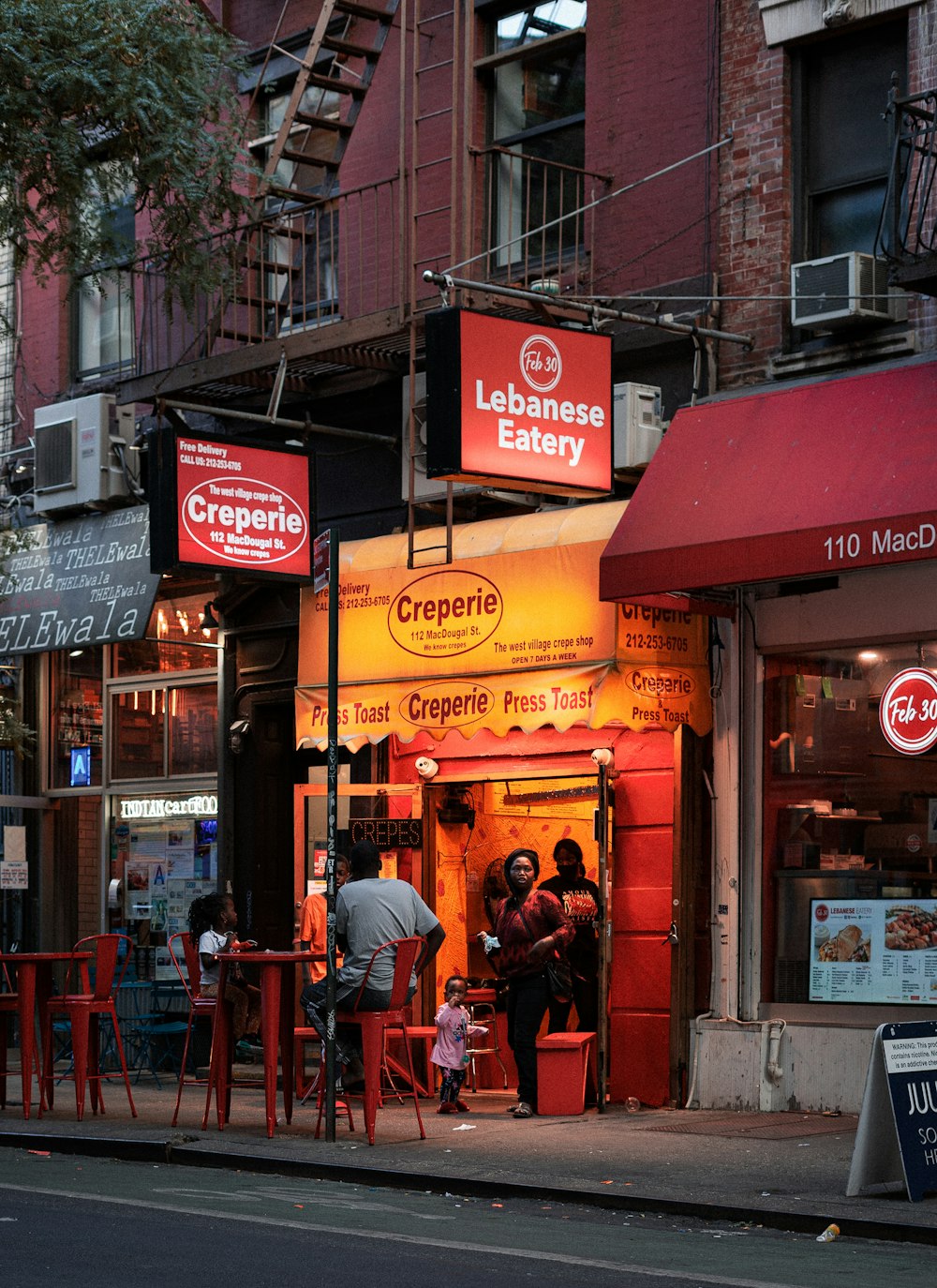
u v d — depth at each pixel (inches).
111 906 690.8
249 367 585.0
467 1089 547.2
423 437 579.5
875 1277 276.8
